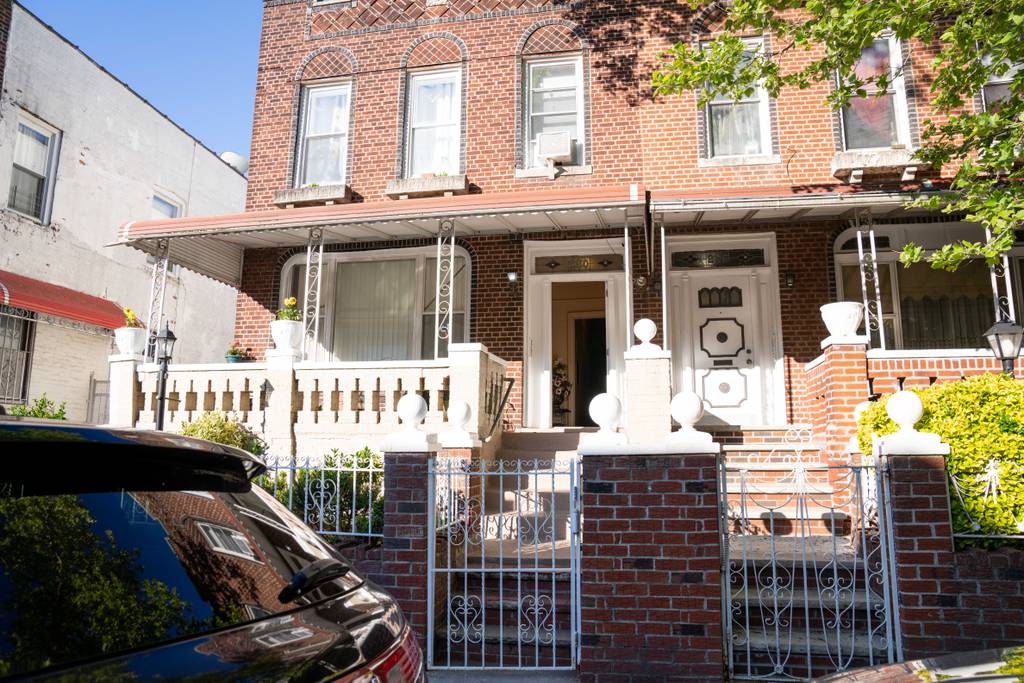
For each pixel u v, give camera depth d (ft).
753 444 31.53
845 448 24.21
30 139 49.49
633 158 38.78
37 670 5.35
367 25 43.09
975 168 23.03
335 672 6.42
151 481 7.54
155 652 5.88
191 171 65.92
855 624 17.92
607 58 40.01
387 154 41.55
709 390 37.40
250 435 30.32
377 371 30.07
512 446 33.53
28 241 48.42
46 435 6.65
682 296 38.37
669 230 37.88
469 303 39.40
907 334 35.86
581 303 51.44
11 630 5.50
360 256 41.57
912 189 30.89
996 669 8.96
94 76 54.49
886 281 36.47
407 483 17.95
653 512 16.31
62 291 49.75
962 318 35.68
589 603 16.26
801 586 18.93
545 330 39.37
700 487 16.24
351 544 18.86
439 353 39.78
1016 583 15.60
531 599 18.94
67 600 5.92
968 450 16.72
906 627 15.89
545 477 27.76
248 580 7.16
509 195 32.55
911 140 35.60
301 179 42.91
